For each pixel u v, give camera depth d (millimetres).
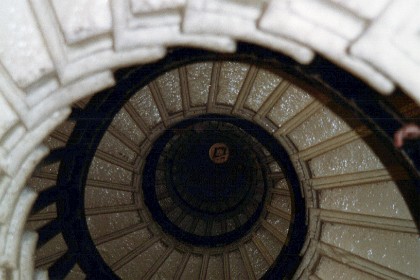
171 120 7199
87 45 2416
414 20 2064
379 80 2270
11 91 2438
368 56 2166
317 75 2824
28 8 2318
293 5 2170
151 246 8273
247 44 3014
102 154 7293
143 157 7461
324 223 6191
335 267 6105
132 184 7641
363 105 2713
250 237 8617
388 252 5391
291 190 6582
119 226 7898
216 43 2410
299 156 6355
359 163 5641
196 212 9062
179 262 8430
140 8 2271
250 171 8906
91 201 7609
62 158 5066
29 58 2400
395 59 2141
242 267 8570
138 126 7176
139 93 6840
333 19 2182
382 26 2096
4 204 2750
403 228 5184
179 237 8508
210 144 8758
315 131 6145
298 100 6211
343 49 2234
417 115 2943
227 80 6645
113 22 2318
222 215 9055
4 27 2350
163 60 4562
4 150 2588
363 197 5629
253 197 8953
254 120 6770
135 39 2367
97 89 2602
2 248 2891
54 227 5363
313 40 2236
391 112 2656
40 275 3734
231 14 2285
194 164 8961
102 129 5340
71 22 2330
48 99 2543
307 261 6387
